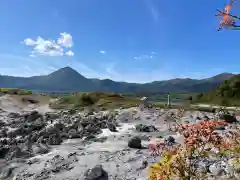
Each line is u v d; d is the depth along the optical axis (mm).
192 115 26953
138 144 15078
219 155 9625
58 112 36812
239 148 9258
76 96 48719
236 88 44344
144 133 19906
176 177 6418
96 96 49719
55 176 11219
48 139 17359
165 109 32219
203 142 5859
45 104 49219
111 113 31312
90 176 10750
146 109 31828
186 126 6051
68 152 14516
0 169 12297
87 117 28641
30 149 14992
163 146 7785
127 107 38438
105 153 13898
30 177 11258
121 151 14148
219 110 30234
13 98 50438
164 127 22453
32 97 54750
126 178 10477
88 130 20750
